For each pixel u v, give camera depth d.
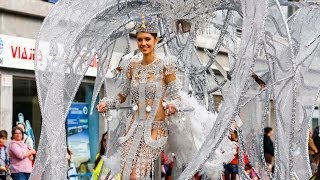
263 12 5.97
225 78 7.66
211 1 6.98
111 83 7.88
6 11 15.27
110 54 7.85
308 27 7.71
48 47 6.88
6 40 15.26
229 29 8.00
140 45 6.71
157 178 7.48
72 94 7.04
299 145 7.87
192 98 6.91
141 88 6.70
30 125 16.16
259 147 8.07
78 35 6.95
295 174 7.66
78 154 17.25
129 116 6.89
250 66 5.89
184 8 7.05
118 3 7.12
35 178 6.67
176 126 6.77
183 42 8.03
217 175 6.82
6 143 13.28
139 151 6.61
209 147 5.77
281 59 6.75
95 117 17.61
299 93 7.82
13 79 15.72
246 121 7.98
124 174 6.57
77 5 6.99
